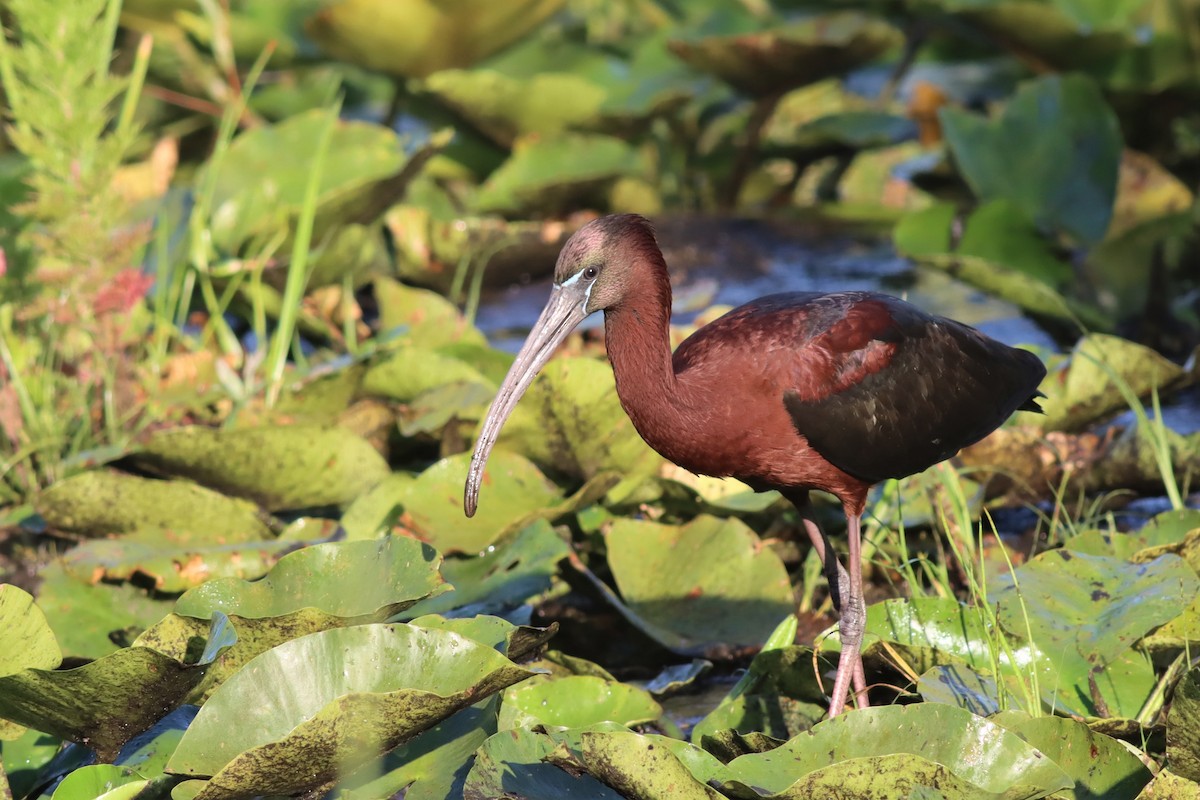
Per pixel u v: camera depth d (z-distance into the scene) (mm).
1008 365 9867
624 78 20734
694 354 9055
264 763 6590
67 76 11539
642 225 8562
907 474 9398
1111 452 11023
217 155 13938
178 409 12250
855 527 9109
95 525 10406
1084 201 16000
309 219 13016
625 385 8688
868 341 8969
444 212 17688
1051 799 6824
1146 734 7617
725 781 6637
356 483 10859
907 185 20609
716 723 8305
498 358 12641
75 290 11664
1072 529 10227
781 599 9812
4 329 11891
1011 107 16609
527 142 18062
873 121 19297
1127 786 6930
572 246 8516
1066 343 14648
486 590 9438
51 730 7500
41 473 11445
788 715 8609
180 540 10305
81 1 11461
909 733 6855
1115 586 8391
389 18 17469
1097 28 17922
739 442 8719
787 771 6832
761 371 8680
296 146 15688
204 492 10367
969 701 7570
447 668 7102
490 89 18078
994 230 15648
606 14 24312
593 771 6645
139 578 9977
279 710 7059
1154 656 8164
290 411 11922
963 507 9891
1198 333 14789
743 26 20359
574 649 10031
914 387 9133
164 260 13320
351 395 12094
